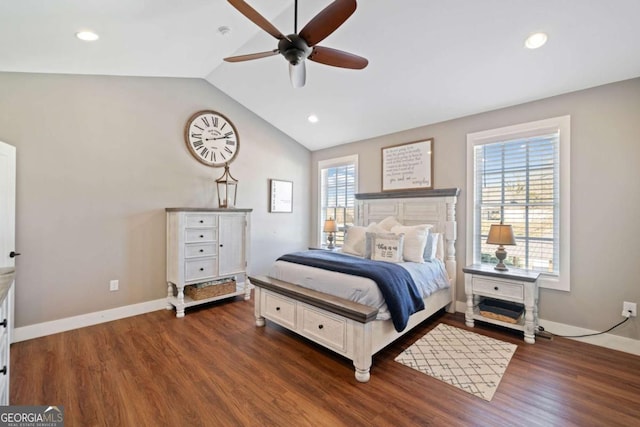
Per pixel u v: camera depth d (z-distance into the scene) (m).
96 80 3.27
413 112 3.82
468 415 1.83
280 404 1.94
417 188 4.10
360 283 2.48
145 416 1.81
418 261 3.26
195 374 2.28
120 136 3.43
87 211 3.21
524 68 2.78
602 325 2.79
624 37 2.29
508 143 3.40
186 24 2.38
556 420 1.79
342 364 2.45
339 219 5.22
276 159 5.06
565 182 2.97
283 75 3.68
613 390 2.08
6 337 1.51
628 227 2.66
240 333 3.05
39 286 2.93
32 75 2.89
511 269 3.25
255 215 4.77
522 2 2.17
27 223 2.86
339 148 5.17
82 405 1.90
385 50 2.92
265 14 2.62
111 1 1.81
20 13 1.78
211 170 4.23
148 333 3.03
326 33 1.79
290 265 3.14
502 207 3.44
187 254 3.58
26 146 2.85
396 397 2.01
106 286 3.34
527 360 2.50
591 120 2.83
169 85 3.82
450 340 2.89
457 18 2.42
